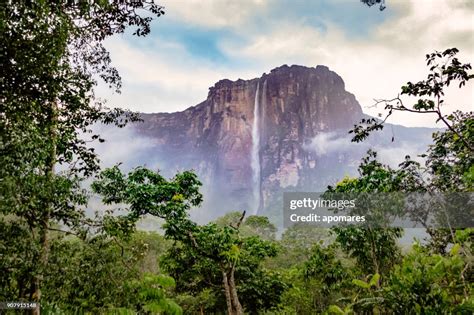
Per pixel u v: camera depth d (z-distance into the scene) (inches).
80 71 347.3
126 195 492.1
